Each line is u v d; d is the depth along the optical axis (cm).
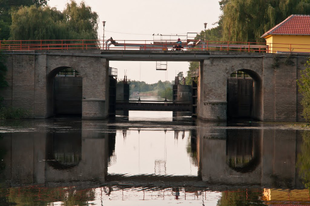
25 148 3694
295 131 5259
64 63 6862
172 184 2573
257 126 5981
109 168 2998
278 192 2383
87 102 6888
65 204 2125
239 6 8206
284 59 6719
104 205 2131
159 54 6788
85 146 3900
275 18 8119
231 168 3019
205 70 6856
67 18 9688
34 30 8181
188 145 4128
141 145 4125
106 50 6875
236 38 8344
